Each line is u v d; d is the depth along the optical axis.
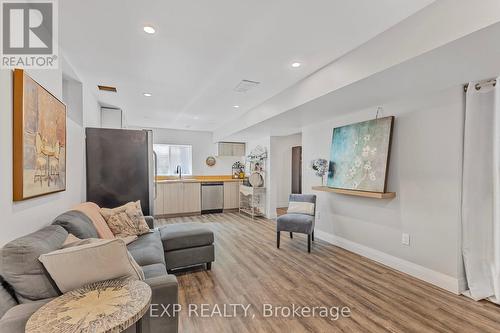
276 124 4.40
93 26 1.89
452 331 1.79
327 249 3.63
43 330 0.89
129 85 3.24
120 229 2.68
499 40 1.51
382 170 2.94
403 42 1.82
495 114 2.18
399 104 2.86
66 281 1.16
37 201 1.72
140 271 1.43
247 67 2.66
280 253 3.46
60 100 2.15
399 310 2.05
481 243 2.30
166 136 6.86
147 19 1.81
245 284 2.53
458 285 2.31
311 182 4.41
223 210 6.78
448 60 1.80
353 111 3.40
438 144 2.49
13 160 1.37
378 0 1.58
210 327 1.83
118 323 0.94
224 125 6.19
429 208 2.56
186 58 2.45
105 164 3.25
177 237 2.76
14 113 1.38
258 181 6.04
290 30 1.95
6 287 1.15
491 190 2.27
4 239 1.28
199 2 1.62
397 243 2.89
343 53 2.33
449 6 1.54
